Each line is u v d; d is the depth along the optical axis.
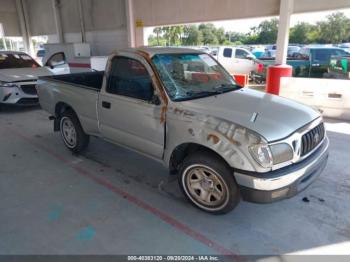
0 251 2.59
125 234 2.80
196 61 3.74
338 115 6.77
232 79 4.04
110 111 3.76
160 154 3.32
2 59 8.33
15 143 5.37
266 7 8.08
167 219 3.02
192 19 9.90
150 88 3.26
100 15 13.13
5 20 17.34
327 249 2.58
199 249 2.60
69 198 3.45
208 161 2.85
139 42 11.94
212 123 2.76
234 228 2.87
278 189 2.59
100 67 11.99
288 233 2.79
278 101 3.34
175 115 3.02
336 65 10.85
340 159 4.42
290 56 15.22
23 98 7.32
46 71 8.12
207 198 3.04
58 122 4.98
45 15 16.44
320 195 3.43
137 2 11.40
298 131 2.76
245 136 2.58
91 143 5.25
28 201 3.39
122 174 4.06
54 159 4.61
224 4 8.95
